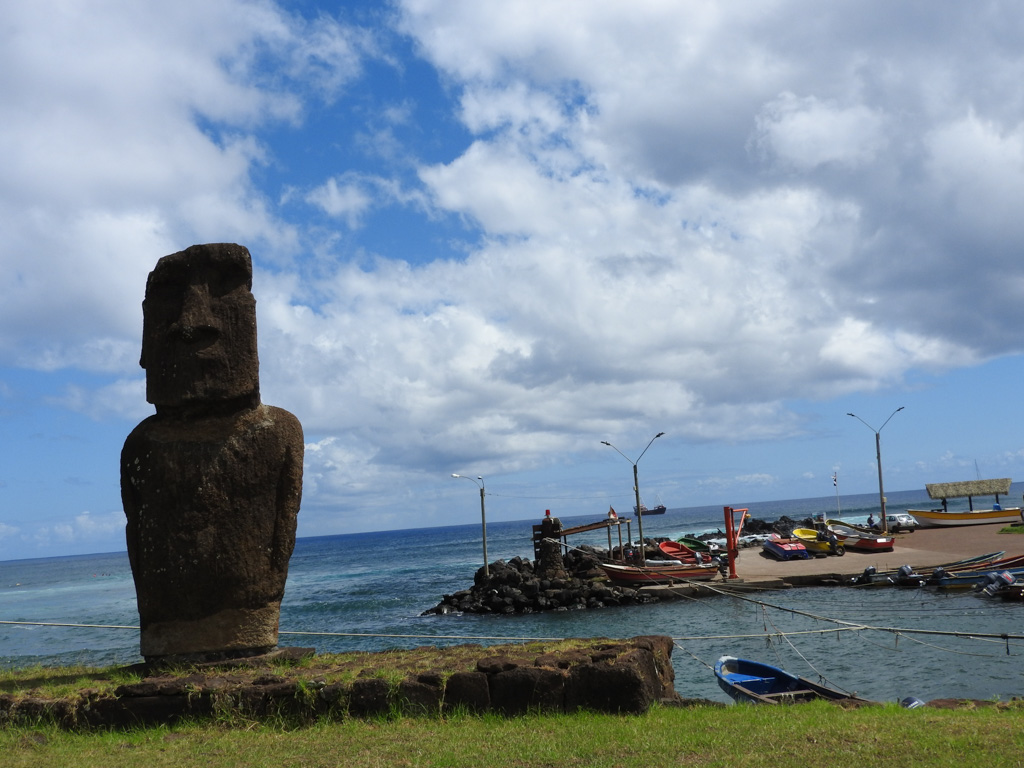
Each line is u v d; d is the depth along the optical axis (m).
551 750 8.38
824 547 51.62
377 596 59.12
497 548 136.50
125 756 8.77
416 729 9.48
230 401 11.77
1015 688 17.77
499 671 10.31
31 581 127.38
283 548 11.78
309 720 10.06
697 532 139.25
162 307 12.05
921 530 67.75
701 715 9.97
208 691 10.22
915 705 12.21
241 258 11.98
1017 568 35.25
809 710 10.45
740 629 29.91
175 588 11.38
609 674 10.07
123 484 11.88
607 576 45.06
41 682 11.43
